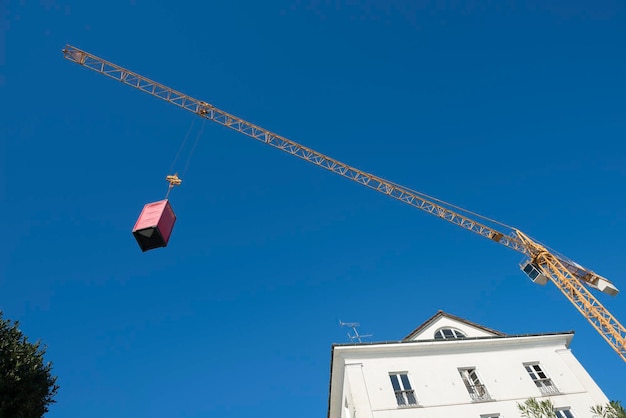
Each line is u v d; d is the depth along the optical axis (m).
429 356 25.16
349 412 25.69
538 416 14.35
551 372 24.98
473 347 25.95
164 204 18.77
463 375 24.64
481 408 22.41
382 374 23.70
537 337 26.55
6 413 14.02
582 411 22.73
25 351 15.49
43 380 15.84
